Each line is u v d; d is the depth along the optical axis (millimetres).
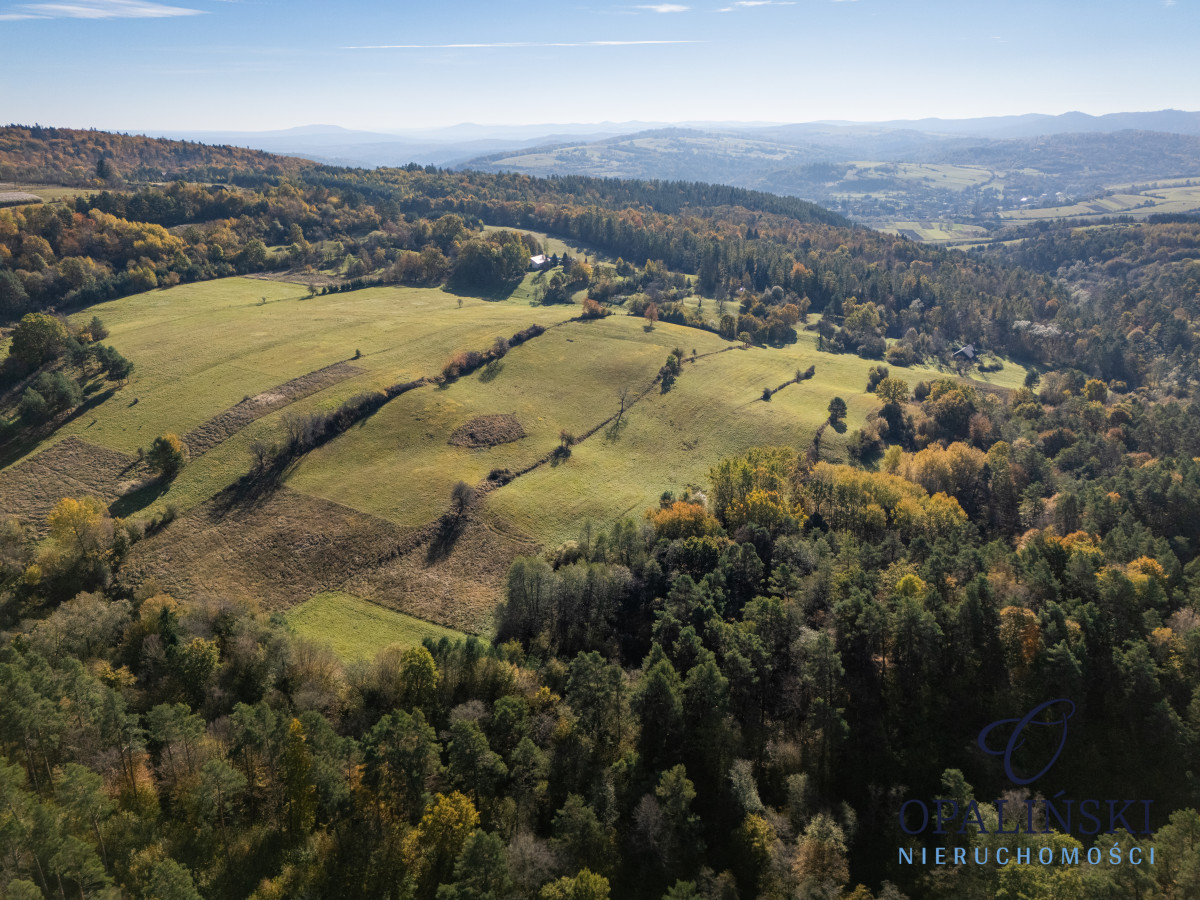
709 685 61219
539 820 55062
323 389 129875
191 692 61969
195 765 51562
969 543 91438
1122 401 171250
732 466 112750
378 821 50562
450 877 48156
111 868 44062
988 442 142500
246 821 50531
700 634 74438
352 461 112500
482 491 108062
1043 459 127625
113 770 50250
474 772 54125
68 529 86062
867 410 149875
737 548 86188
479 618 83875
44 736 49062
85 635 68312
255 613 79312
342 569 90625
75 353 128500
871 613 67812
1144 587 74750
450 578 90750
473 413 129375
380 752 51656
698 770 60688
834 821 56375
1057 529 105250
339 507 101125
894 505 106000
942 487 121438
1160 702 61438
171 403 121250
